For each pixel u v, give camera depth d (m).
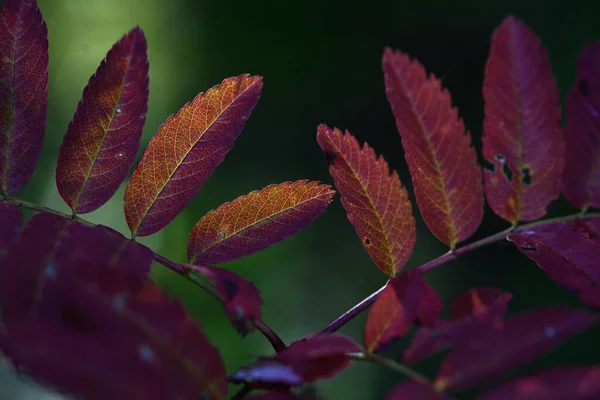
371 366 1.10
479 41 2.12
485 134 0.35
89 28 2.27
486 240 0.35
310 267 1.66
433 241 1.54
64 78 2.06
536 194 0.35
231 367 1.21
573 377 0.30
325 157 0.35
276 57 2.32
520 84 0.35
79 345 0.30
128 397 0.30
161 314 0.31
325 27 2.38
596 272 0.34
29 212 0.69
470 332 0.31
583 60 0.35
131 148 0.34
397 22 2.27
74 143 0.34
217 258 0.35
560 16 1.96
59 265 0.31
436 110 0.35
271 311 1.55
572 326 0.31
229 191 1.97
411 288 0.33
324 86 2.24
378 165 0.35
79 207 0.34
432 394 0.30
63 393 0.29
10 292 0.31
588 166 0.35
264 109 2.22
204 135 0.35
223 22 2.41
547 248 0.35
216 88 0.35
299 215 0.35
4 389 0.92
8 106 0.34
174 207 0.35
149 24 2.36
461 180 0.35
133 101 0.34
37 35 0.34
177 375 0.30
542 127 0.35
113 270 0.31
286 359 0.32
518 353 0.31
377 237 0.35
